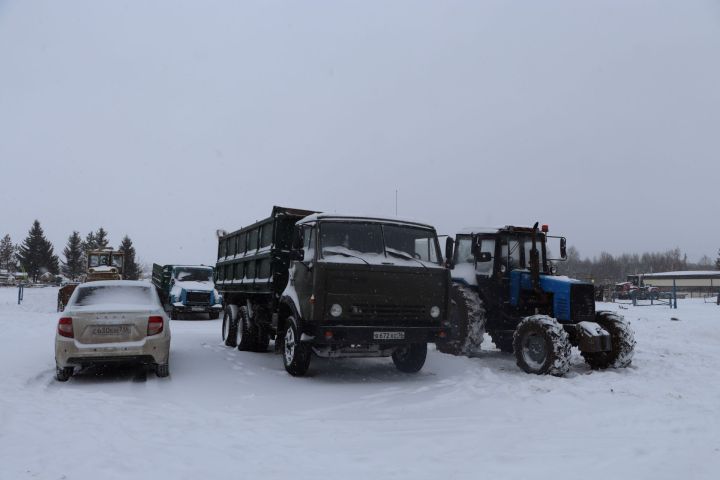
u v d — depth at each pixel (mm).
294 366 7988
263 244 10242
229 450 4391
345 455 4332
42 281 69688
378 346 7906
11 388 6852
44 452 4227
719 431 5027
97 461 4008
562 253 10438
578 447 4562
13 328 14688
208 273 22312
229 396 6738
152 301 8211
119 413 5660
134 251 79375
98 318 7441
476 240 9922
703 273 60906
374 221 8148
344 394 6906
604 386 7219
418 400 6598
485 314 10234
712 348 11859
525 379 7777
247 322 10703
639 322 17641
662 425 5293
